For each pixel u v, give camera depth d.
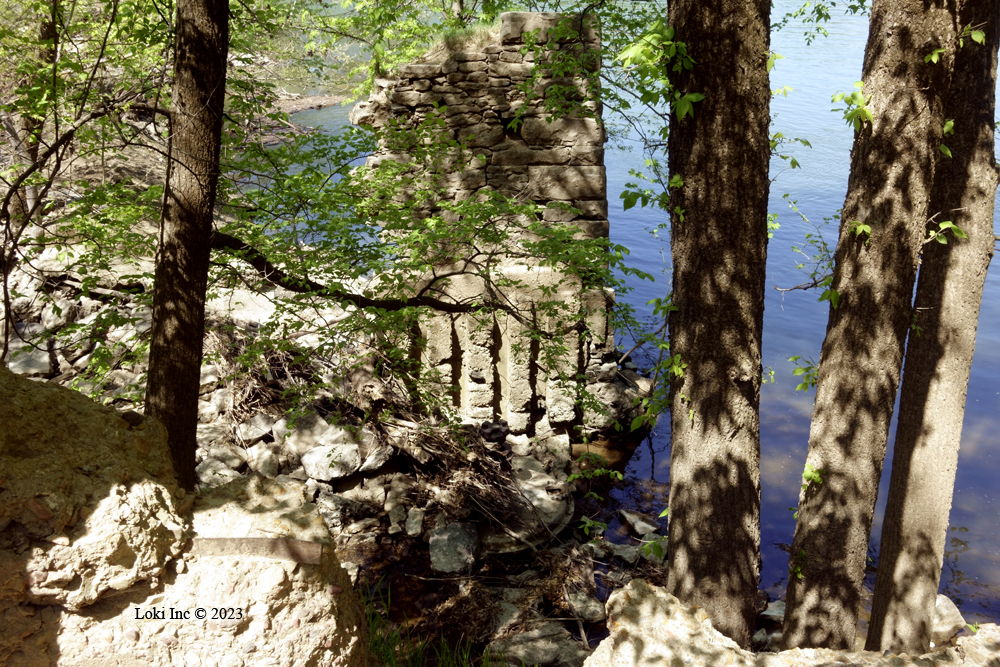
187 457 6.36
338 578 3.60
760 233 5.03
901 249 5.23
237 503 3.60
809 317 18.25
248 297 11.60
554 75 9.52
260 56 11.24
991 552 10.52
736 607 5.63
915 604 6.73
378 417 11.02
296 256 8.28
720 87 4.75
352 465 10.55
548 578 9.23
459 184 10.99
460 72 10.64
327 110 27.34
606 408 12.98
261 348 9.05
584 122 10.91
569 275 11.59
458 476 10.62
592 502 11.51
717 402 5.28
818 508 5.78
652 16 9.92
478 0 15.57
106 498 3.11
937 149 5.15
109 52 8.36
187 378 6.24
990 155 6.09
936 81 4.97
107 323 8.31
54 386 3.37
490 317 11.64
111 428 3.36
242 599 3.27
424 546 9.70
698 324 5.21
